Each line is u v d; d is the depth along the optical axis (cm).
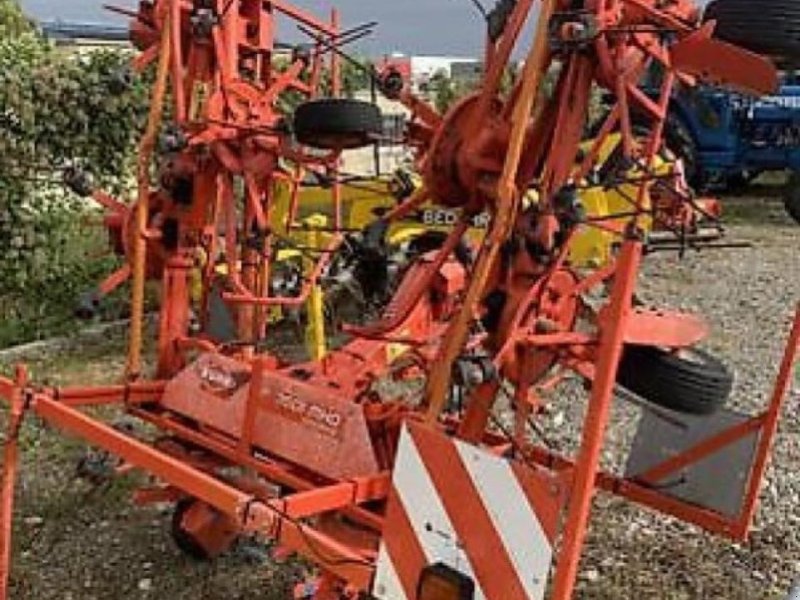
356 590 370
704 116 1664
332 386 431
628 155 366
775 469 620
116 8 531
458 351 344
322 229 523
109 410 624
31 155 870
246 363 459
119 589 492
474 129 375
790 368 407
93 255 893
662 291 1080
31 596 485
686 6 371
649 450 450
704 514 430
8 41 930
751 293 1078
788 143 1680
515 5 364
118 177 923
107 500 575
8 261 862
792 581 505
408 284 440
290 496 366
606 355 293
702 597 491
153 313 898
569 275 414
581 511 292
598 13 350
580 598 487
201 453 457
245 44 540
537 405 523
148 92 905
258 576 502
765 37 317
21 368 439
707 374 396
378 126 456
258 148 505
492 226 337
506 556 304
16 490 584
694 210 414
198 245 515
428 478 321
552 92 367
